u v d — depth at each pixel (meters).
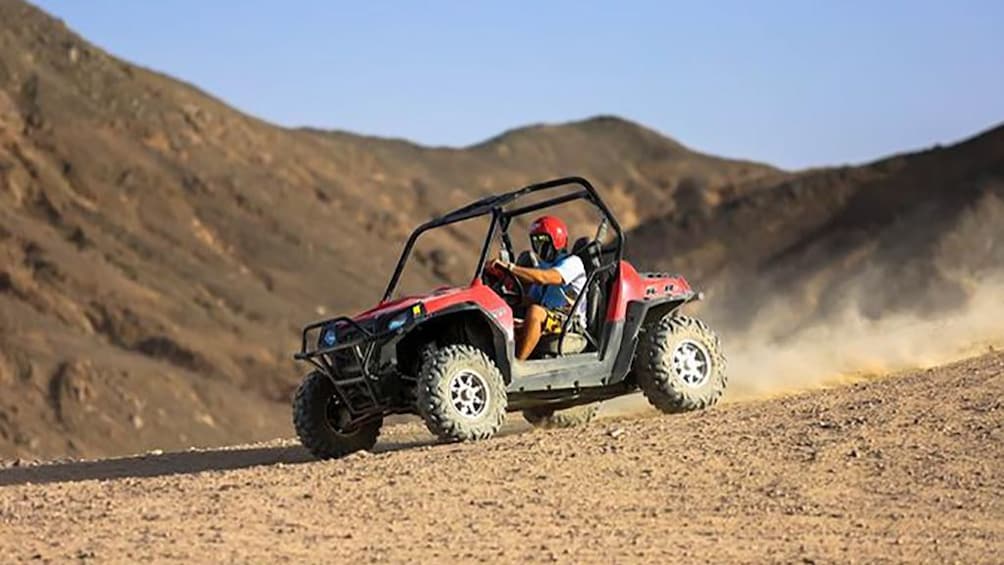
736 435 20.91
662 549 15.70
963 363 25.48
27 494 20.80
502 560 15.40
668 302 25.27
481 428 22.95
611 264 24.95
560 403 25.30
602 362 24.58
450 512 17.77
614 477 19.08
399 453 22.02
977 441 19.53
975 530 16.12
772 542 15.90
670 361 24.75
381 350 23.42
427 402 22.75
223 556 15.91
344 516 17.80
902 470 18.64
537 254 24.94
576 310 24.50
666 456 19.94
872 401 22.31
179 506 18.86
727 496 17.98
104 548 16.52
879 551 15.41
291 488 19.62
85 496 20.31
